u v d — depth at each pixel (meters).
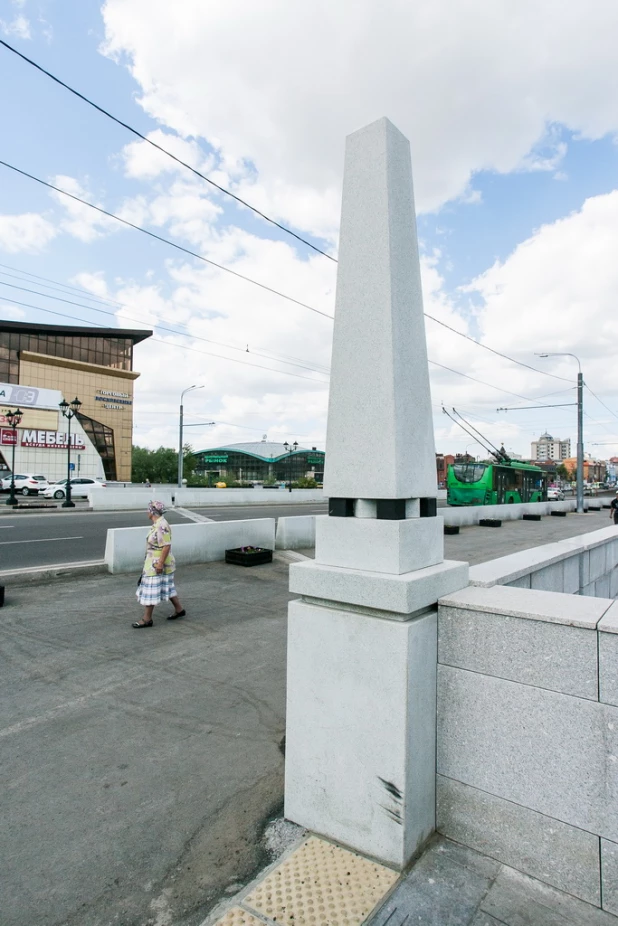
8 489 36.31
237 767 3.16
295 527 12.23
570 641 2.01
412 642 2.15
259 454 128.62
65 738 3.51
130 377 52.03
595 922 1.88
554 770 2.05
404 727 2.13
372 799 2.23
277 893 2.05
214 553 10.20
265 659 5.06
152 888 2.16
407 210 2.67
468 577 2.66
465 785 2.29
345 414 2.51
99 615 6.45
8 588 7.59
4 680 4.48
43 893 2.14
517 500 32.19
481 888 2.05
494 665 2.20
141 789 2.91
